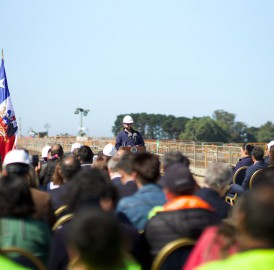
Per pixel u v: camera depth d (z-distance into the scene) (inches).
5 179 154.3
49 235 156.4
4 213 148.3
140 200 185.2
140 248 160.7
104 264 90.8
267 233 85.2
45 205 183.9
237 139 5634.8
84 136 2416.3
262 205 86.6
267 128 5698.8
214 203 200.8
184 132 5388.8
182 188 163.8
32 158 368.8
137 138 497.4
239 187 327.3
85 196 161.9
